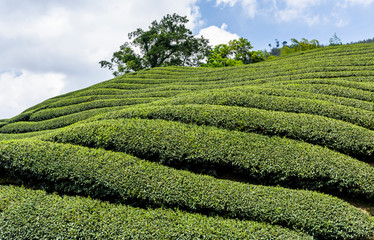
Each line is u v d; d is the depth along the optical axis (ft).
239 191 29.07
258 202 27.55
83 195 30.71
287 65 86.79
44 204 27.91
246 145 35.35
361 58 79.51
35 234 24.52
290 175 31.35
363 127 40.68
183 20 163.63
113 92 87.10
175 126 39.99
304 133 37.83
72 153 34.53
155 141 36.50
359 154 35.70
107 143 37.60
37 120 75.82
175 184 29.73
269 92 52.80
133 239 23.77
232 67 106.83
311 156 32.99
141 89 86.02
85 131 39.86
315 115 41.96
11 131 72.13
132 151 36.32
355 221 25.38
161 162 34.96
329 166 31.48
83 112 69.36
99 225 25.23
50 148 35.53
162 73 111.75
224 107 44.57
